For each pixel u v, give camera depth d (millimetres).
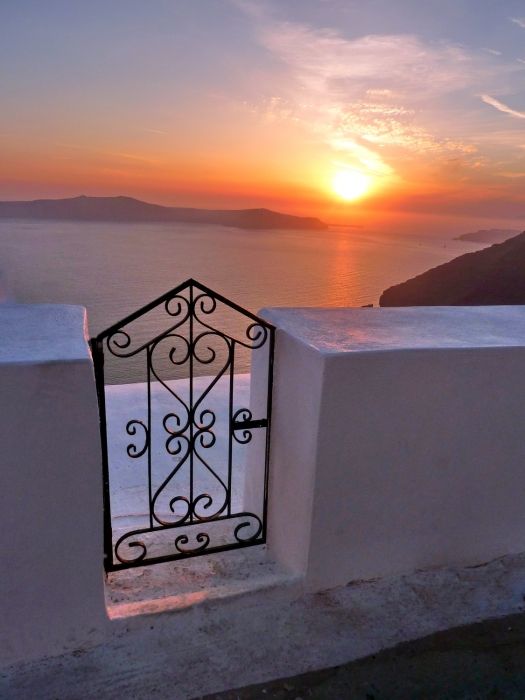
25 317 1621
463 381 1603
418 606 1629
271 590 1612
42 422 1223
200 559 1862
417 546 1744
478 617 1594
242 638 1485
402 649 1469
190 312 1580
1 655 1380
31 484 1264
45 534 1314
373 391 1512
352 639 1497
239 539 1882
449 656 1450
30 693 1294
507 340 1682
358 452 1559
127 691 1309
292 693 1322
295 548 1682
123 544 2080
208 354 1735
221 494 2857
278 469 1767
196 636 1483
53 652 1419
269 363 1739
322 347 1492
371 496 1627
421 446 1628
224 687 1329
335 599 1648
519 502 1813
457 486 1718
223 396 3996
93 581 1396
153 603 1535
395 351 1505
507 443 1725
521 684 1368
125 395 3928
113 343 1507
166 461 3172
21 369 1170
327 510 1589
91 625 1435
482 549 1827
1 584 1322
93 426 1266
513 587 1721
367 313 1999
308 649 1458
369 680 1367
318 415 1478
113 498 2760
